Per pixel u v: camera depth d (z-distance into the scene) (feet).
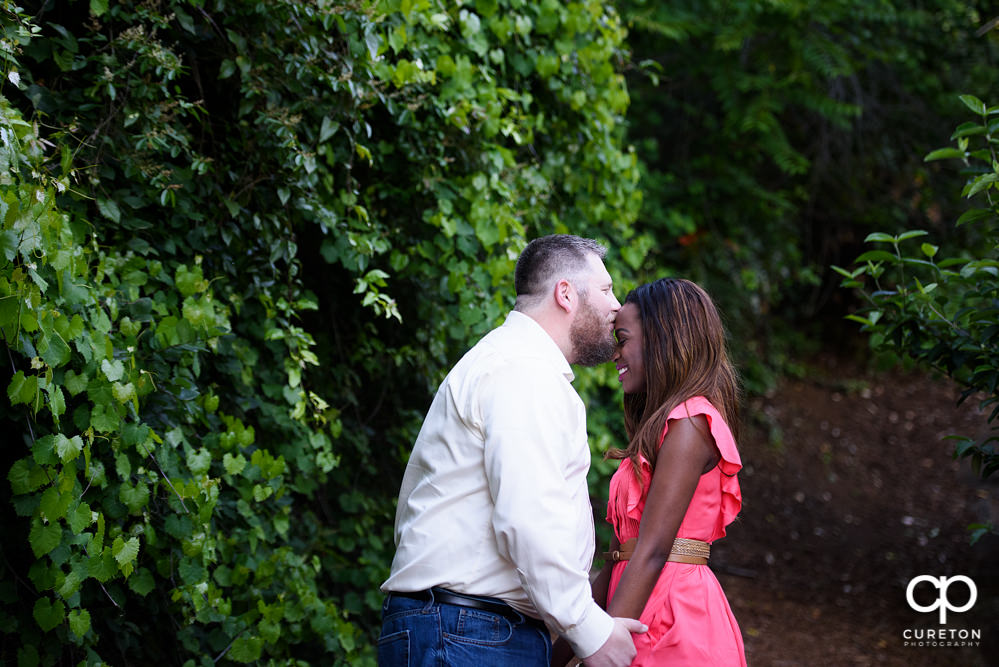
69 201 7.75
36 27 6.98
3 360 6.46
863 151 30.14
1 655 7.09
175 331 7.97
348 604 11.47
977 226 29.58
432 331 11.57
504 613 6.16
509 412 6.05
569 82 12.83
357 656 10.44
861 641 15.98
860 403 30.71
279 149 9.03
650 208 26.00
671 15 24.32
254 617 8.64
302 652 10.57
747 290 29.32
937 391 31.68
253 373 10.21
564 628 5.88
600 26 13.00
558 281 6.73
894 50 28.04
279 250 9.37
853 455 27.63
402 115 9.78
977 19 29.30
